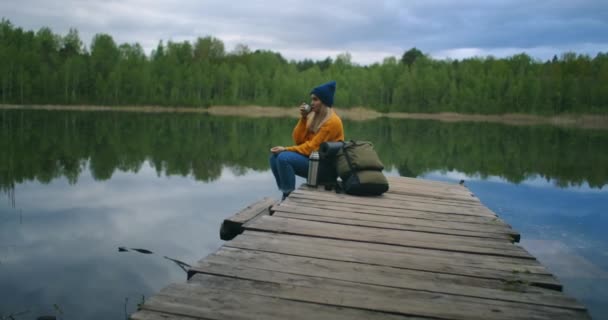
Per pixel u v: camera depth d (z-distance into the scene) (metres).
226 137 21.59
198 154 14.15
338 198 5.04
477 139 25.44
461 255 3.20
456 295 2.47
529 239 5.25
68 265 4.00
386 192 5.74
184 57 90.62
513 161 14.33
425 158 15.03
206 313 2.11
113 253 4.36
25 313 3.07
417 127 40.69
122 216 5.93
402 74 83.00
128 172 10.12
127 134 21.62
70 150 13.83
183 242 4.77
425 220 4.25
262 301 2.28
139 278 3.72
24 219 5.63
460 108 75.50
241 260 2.83
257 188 8.45
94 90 70.31
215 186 8.60
